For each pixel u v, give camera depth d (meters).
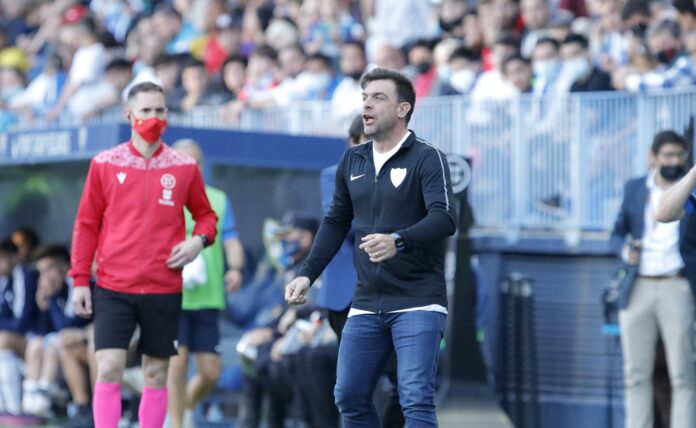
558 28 47.16
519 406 40.12
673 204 26.48
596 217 40.69
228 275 34.81
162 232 28.38
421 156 23.66
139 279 28.11
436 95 45.81
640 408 32.84
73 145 41.34
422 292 23.62
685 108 38.59
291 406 38.62
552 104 41.34
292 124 44.78
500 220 42.22
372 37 53.81
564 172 41.19
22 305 43.25
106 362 28.00
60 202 47.81
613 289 36.50
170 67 53.94
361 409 24.31
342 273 29.48
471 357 34.69
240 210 43.06
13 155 43.72
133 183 28.28
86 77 54.47
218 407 42.19
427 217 22.95
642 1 42.41
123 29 69.50
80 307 28.34
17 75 62.19
